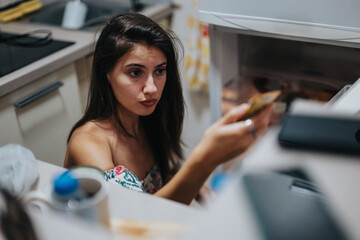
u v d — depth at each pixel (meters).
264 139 0.39
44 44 1.78
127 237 0.38
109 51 0.97
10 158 0.73
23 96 1.55
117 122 1.08
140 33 0.95
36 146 1.67
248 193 0.34
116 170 0.91
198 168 0.65
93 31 1.94
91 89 1.07
